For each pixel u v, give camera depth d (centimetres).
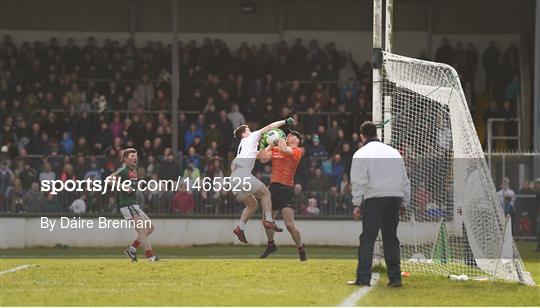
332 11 7256
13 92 6456
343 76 6694
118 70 6688
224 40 7250
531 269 3612
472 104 6644
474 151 3045
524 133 6550
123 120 6312
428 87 3127
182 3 7219
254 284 2694
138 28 7231
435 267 3166
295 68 6675
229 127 5984
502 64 6688
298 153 3488
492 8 7169
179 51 6744
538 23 5697
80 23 7206
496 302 2422
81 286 2647
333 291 2550
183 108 6438
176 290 2562
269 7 7238
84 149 5825
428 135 3244
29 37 7181
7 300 2377
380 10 3114
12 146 5872
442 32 7212
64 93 6444
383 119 3139
